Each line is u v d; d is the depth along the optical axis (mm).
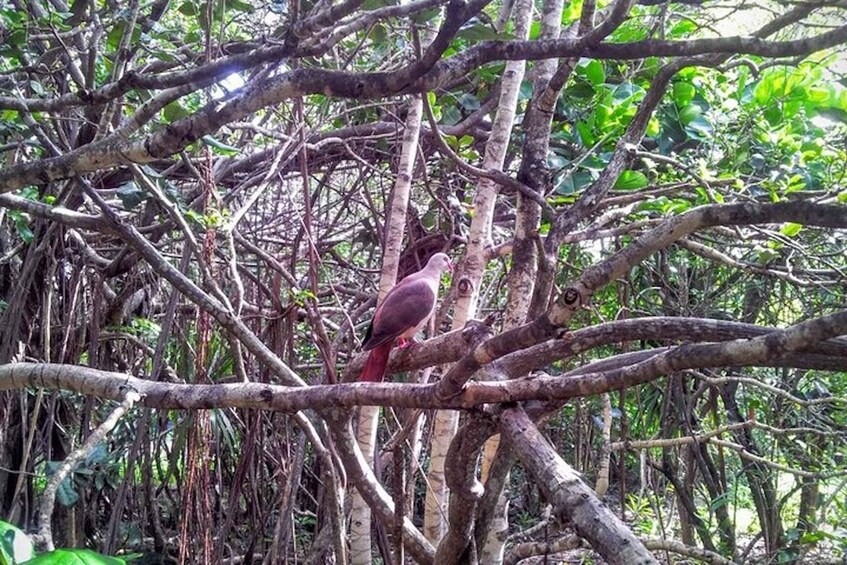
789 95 4309
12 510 4570
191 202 4723
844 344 1732
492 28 2166
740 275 5629
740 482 7219
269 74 2629
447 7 1744
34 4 4043
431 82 1985
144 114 2447
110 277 5246
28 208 3248
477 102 4770
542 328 1582
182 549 3174
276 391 2303
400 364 3143
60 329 5352
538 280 2365
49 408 5160
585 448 6488
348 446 3107
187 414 4957
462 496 2389
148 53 3637
